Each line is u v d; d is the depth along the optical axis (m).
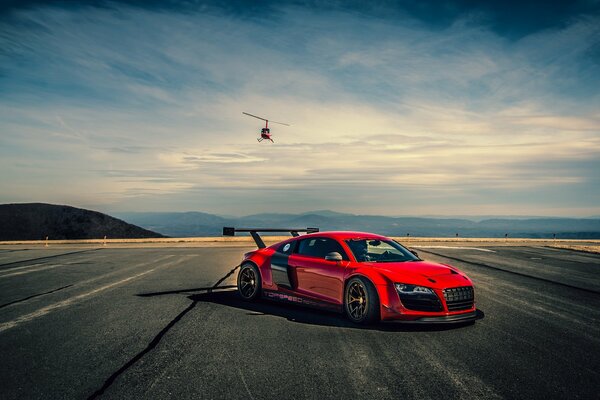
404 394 3.58
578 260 17.14
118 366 4.31
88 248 26.02
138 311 6.97
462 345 5.02
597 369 4.22
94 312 6.91
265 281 7.62
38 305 7.55
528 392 3.63
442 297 5.63
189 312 6.88
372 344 5.05
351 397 3.52
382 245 7.02
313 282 6.77
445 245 28.12
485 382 3.86
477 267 13.97
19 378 4.00
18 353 4.77
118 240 42.41
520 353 4.72
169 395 3.58
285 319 6.36
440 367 4.25
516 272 12.73
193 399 3.49
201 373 4.09
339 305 6.34
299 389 3.69
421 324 6.00
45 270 13.18
